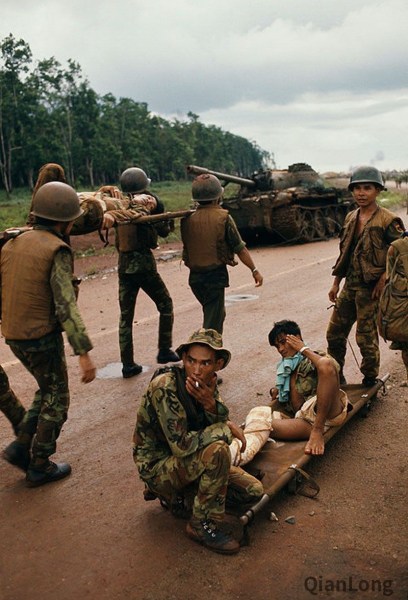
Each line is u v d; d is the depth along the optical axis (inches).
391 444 169.3
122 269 225.5
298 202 691.4
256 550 124.3
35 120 2354.8
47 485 155.7
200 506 124.6
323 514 136.3
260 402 206.7
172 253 609.3
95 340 294.2
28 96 2311.8
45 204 145.3
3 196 2183.8
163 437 131.2
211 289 216.5
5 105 2255.2
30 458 157.9
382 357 243.8
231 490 131.0
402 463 158.6
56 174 161.6
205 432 123.8
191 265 217.8
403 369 228.4
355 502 140.9
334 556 121.5
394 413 190.1
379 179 180.5
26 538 132.6
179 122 3981.3
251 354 261.0
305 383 163.5
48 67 2449.6
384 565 118.1
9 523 138.7
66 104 2507.4
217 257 214.1
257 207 677.9
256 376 232.8
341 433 177.2
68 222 150.5
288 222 669.9
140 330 308.5
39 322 144.2
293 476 140.9
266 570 118.0
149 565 120.9
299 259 552.1
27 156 2353.6
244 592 112.2
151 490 133.8
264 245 714.8
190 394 123.6
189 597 111.4
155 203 218.8
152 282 231.3
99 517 139.6
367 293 183.9
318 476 153.2
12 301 144.9
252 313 336.2
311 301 357.1
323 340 273.6
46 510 143.6
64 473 159.2
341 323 193.5
